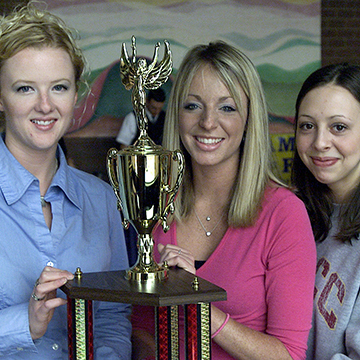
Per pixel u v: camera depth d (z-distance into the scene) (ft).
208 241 4.76
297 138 5.17
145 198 3.36
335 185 5.07
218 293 3.07
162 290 3.09
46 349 3.94
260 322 4.39
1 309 3.85
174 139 4.83
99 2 16.06
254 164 4.53
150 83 3.49
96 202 4.51
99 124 15.85
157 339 3.46
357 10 17.93
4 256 3.87
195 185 4.87
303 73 17.48
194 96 4.53
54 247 4.07
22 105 3.61
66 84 3.70
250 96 4.55
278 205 4.42
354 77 4.83
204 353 3.22
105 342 4.16
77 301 3.22
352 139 4.87
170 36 16.57
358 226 4.73
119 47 16.19
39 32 3.55
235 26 16.99
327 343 4.71
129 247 5.79
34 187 4.01
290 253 4.26
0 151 4.00
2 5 15.26
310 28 17.46
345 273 4.73
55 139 3.78
